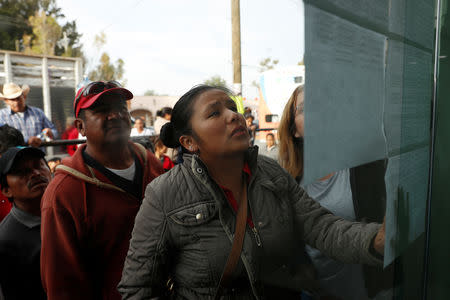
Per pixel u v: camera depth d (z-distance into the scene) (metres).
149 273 0.68
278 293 0.60
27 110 2.58
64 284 1.00
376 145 0.41
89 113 1.05
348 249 0.53
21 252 1.21
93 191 1.05
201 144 0.66
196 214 0.64
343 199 0.53
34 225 1.24
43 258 1.00
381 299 0.52
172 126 0.75
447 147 0.50
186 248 0.67
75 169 1.04
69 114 3.20
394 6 0.42
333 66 0.35
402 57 0.44
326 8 0.34
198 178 0.64
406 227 0.49
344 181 0.52
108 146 1.07
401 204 0.47
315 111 0.34
